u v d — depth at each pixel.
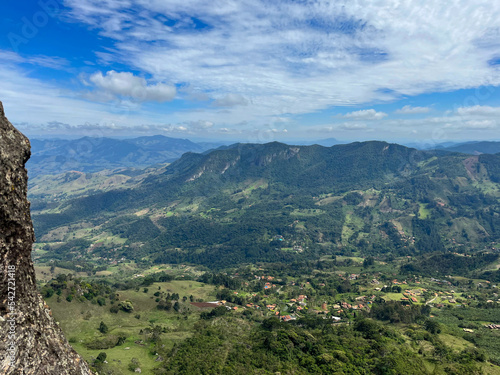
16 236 14.78
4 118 15.36
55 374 15.12
